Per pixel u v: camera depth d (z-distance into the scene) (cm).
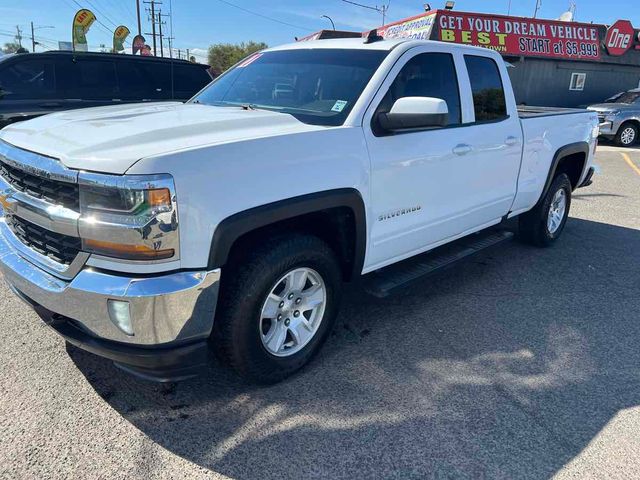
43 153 250
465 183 402
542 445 259
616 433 270
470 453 252
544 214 543
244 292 264
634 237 629
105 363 315
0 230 302
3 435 251
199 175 233
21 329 350
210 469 238
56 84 755
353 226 316
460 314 402
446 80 385
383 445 256
